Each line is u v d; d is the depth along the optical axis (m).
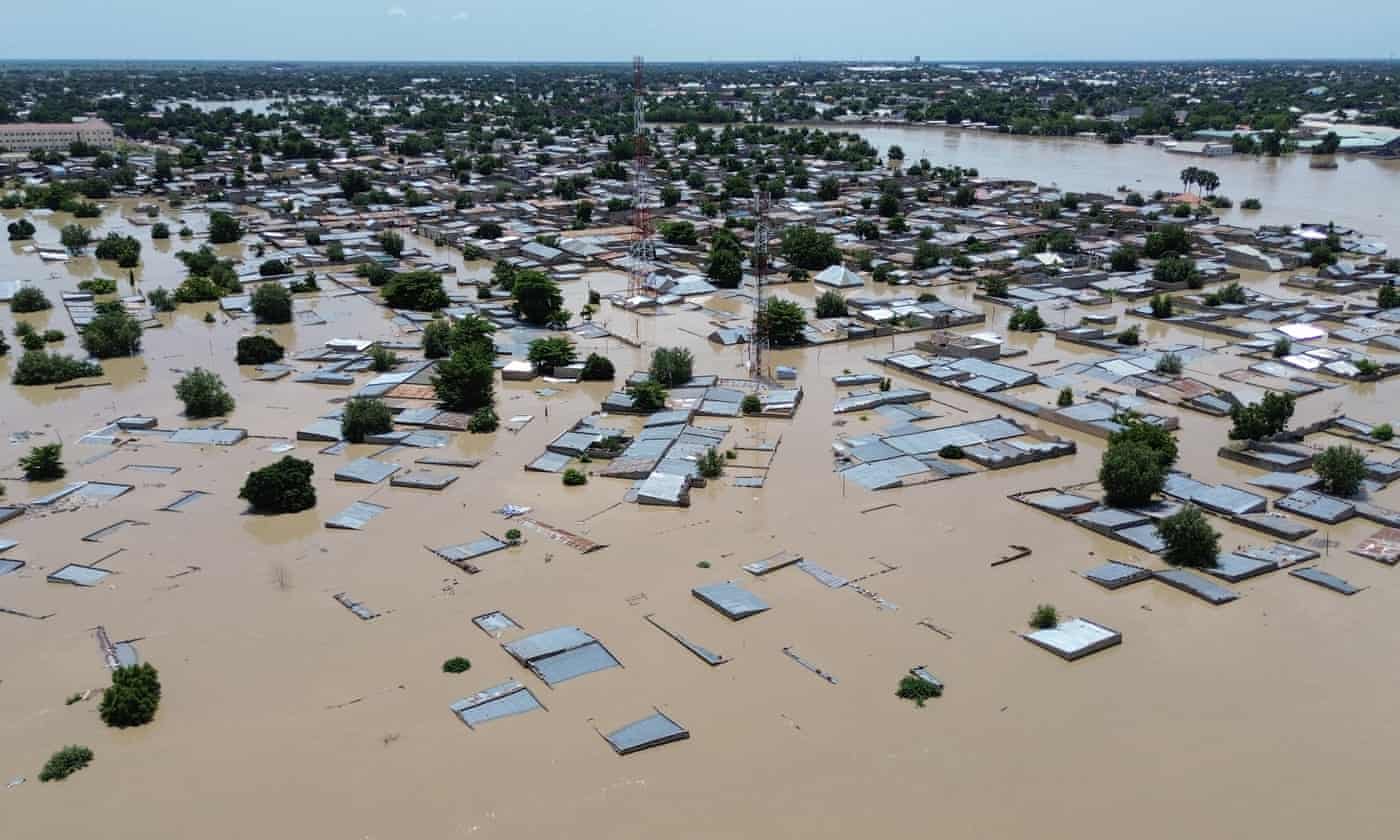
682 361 81.25
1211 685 42.91
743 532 56.56
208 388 75.12
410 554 54.19
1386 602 49.00
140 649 45.75
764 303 103.06
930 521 57.91
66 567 52.78
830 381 83.12
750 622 47.50
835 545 55.06
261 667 44.34
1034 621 46.97
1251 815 35.81
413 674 43.75
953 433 69.69
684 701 41.88
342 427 70.81
